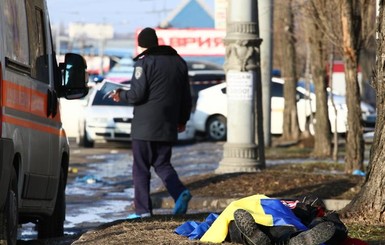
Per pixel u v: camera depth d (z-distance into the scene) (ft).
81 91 71.56
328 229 48.26
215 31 318.86
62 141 72.38
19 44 58.39
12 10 56.85
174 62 78.74
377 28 64.28
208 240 53.93
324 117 163.22
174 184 79.00
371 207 64.90
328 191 98.73
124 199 108.06
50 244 68.23
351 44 113.50
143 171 78.54
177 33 319.06
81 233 73.15
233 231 52.95
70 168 144.97
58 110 71.00
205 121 213.25
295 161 152.87
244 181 105.09
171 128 78.79
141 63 78.02
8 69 54.95
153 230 61.36
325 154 164.04
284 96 204.54
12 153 54.75
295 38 197.77
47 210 68.49
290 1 156.76
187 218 69.36
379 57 63.77
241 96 114.01
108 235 60.13
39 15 66.08
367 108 222.48
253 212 51.65
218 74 236.43
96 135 185.47
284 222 50.67
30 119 61.11
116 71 276.21
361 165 115.96
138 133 78.07
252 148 114.01
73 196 110.63
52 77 69.21
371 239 57.47
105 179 131.34
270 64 174.91
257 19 114.93
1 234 54.08
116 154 175.63
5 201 53.42
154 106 78.02
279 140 202.80
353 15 113.09
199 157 167.32
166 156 79.36
